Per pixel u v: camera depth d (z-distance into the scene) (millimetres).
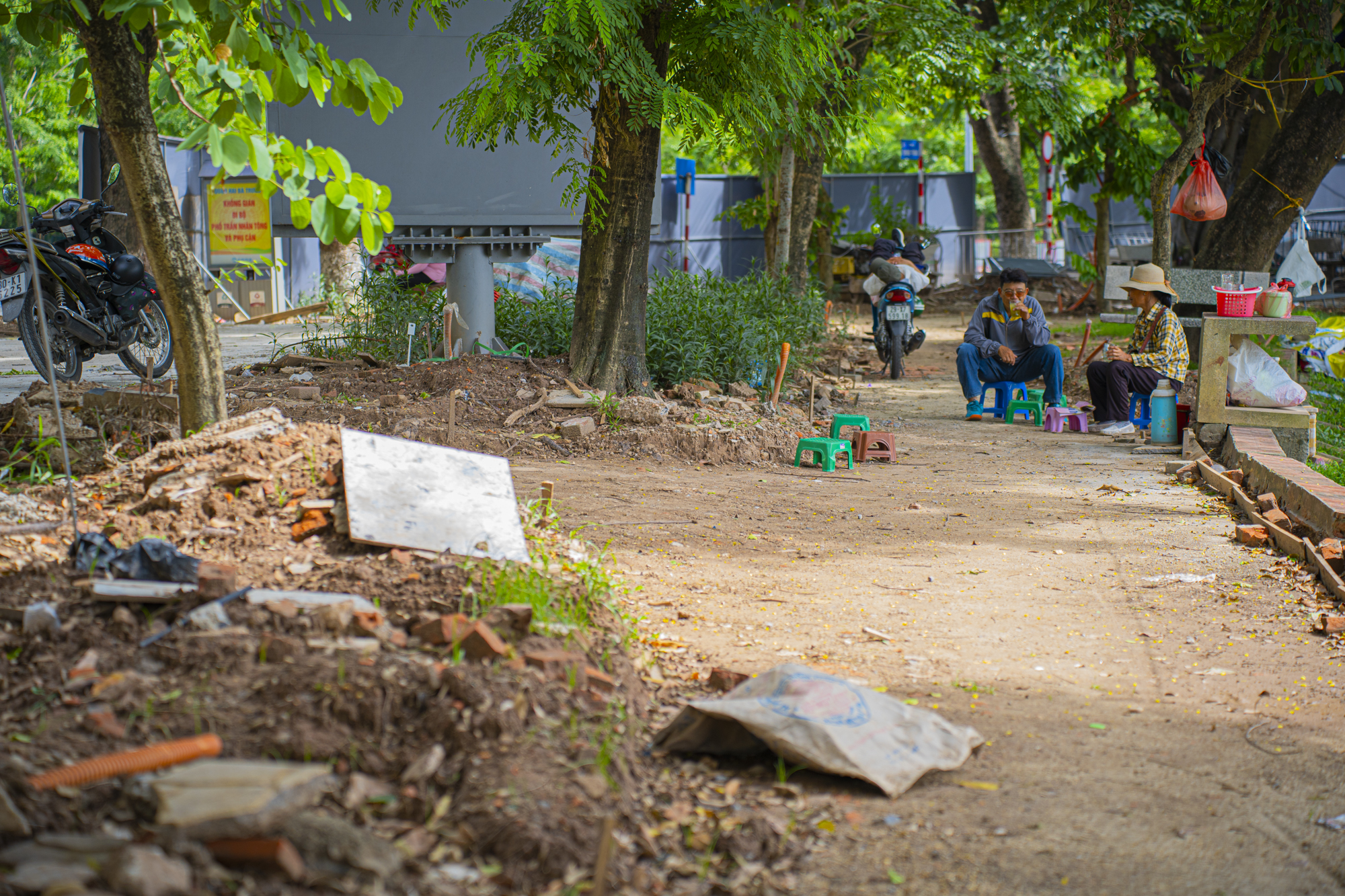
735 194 29844
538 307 11953
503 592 4043
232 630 3521
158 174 5469
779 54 9242
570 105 9688
